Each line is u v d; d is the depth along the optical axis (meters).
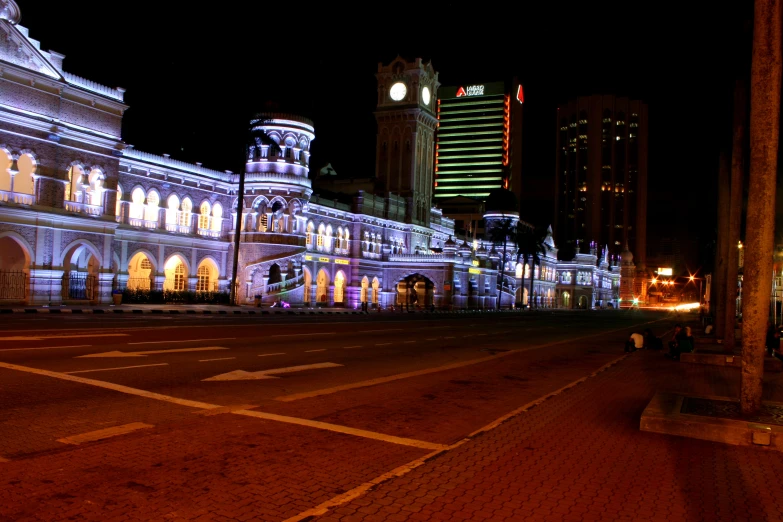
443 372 17.44
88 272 45.06
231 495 6.48
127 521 5.72
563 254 145.75
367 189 86.56
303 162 59.16
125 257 47.12
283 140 57.69
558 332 41.22
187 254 53.19
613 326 54.41
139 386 12.27
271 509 6.14
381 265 80.12
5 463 7.18
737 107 23.61
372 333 30.38
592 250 150.62
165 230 50.81
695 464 8.31
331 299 71.00
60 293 40.25
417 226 87.00
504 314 74.88
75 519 5.72
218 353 18.27
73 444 8.06
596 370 19.66
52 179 39.72
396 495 6.68
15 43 37.34
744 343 10.59
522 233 97.62
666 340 38.25
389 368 17.58
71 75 41.16
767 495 7.09
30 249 38.56
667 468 8.08
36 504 6.03
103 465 7.27
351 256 75.06
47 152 39.38
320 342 23.84
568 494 6.93
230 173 57.59
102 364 14.62
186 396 11.60
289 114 57.94
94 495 6.32
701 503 6.75
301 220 59.06
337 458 8.02
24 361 14.41
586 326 52.03
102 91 43.31
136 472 7.08
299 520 5.88
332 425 9.91
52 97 39.62
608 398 13.84
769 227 10.45
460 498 6.67
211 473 7.16
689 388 15.77
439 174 191.50
